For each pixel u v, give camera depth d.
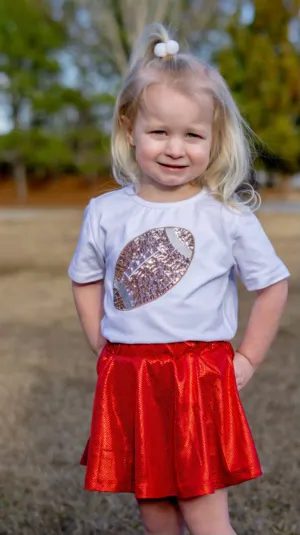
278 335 5.36
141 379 1.96
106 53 26.19
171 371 1.96
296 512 2.62
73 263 2.21
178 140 2.00
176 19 20.73
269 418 3.56
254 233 2.04
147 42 2.16
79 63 29.28
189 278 2.00
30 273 9.16
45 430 3.50
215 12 24.84
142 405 1.95
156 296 2.00
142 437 1.94
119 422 2.00
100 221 2.13
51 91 29.00
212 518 1.98
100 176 31.11
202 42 26.06
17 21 28.19
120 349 2.03
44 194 30.70
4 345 5.34
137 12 20.12
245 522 2.54
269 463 3.03
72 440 3.37
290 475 2.91
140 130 2.04
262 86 26.48
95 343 2.21
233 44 26.69
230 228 2.03
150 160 2.02
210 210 2.05
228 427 1.97
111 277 2.07
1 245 12.30
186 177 2.03
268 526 2.52
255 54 26.30
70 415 3.70
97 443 2.00
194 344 1.98
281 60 26.64
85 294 2.22
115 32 22.89
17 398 4.00
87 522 2.59
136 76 2.04
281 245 11.26
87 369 4.59
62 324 6.11
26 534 2.52
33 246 12.10
